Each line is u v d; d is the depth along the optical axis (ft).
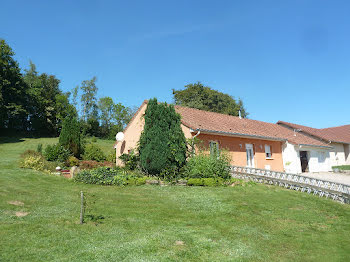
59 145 66.33
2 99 118.93
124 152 71.72
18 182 36.01
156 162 45.83
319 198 36.19
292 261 17.07
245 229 23.03
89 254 16.31
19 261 14.87
